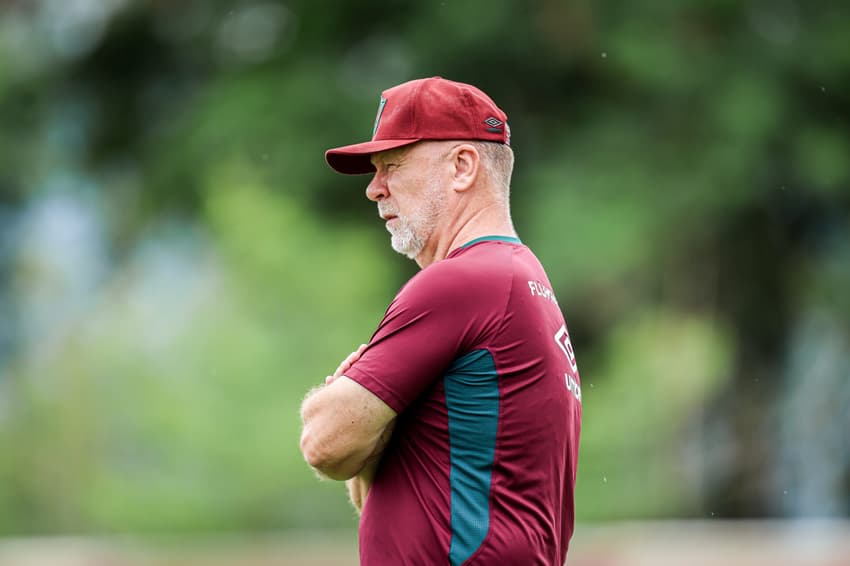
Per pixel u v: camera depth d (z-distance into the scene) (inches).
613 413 1625.2
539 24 2187.5
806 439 2448.3
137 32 2546.8
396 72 2364.7
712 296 2357.3
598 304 2197.3
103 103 2598.4
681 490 1713.8
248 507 1555.1
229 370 1555.1
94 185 2623.0
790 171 2223.2
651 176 2160.4
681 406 1723.7
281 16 2431.1
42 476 1700.3
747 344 2421.3
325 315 1616.6
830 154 2196.1
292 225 1688.0
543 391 472.7
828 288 2378.2
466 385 468.4
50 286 2282.2
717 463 2374.5
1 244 2487.7
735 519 2383.1
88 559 1261.1
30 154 2546.8
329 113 2198.6
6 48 2541.8
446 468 469.1
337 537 1476.4
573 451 498.0
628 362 1680.6
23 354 2028.8
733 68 2206.0
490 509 465.1
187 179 2262.6
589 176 2153.1
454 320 467.2
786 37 2269.9
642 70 2166.6
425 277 473.1
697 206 2161.7
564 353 488.7
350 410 464.8
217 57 2481.5
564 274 2066.9
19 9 2640.3
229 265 1663.4
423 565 465.1
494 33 2193.7
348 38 2359.7
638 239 2089.1
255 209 1662.2
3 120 2546.8
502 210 499.2
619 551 1238.9
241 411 1549.0
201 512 1546.5
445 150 494.0
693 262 2311.8
